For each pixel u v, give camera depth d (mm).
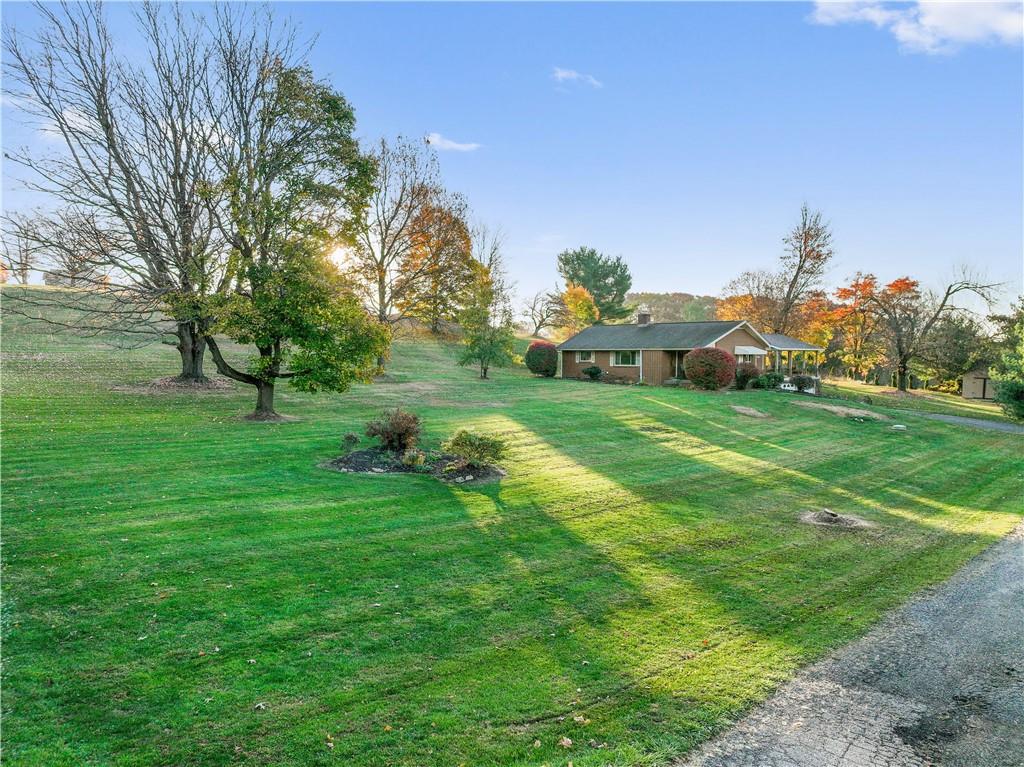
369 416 19453
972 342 47156
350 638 6344
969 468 18781
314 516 9859
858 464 17844
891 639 7098
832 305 56062
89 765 4332
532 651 6344
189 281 18219
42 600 6547
